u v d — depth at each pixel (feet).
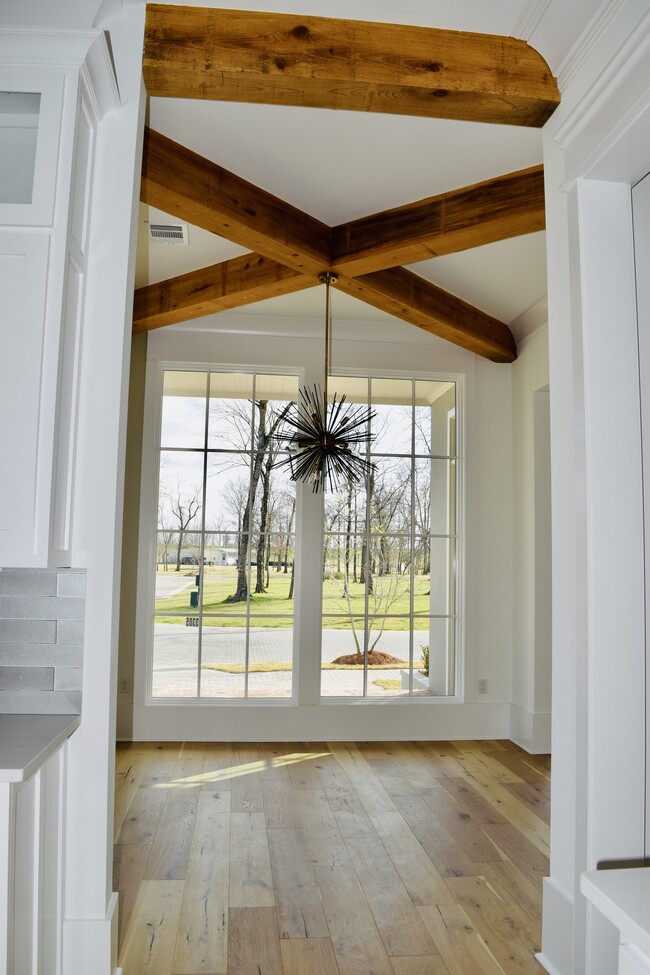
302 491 16.49
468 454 17.10
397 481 17.06
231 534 16.53
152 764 14.03
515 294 14.80
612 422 7.22
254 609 16.47
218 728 15.80
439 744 16.08
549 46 7.77
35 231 6.32
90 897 6.83
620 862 6.89
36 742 5.95
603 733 6.95
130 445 16.28
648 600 7.08
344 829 11.02
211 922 8.21
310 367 16.74
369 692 16.48
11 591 7.05
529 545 16.10
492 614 16.90
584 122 7.23
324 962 7.48
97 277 7.32
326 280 12.65
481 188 10.46
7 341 6.20
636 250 7.39
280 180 10.68
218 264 13.80
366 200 11.20
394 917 8.43
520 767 14.46
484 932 8.15
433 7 7.52
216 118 9.14
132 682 15.83
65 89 6.45
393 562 16.88
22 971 5.62
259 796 12.38
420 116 8.36
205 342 16.51
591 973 6.72
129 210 7.38
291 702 16.19
